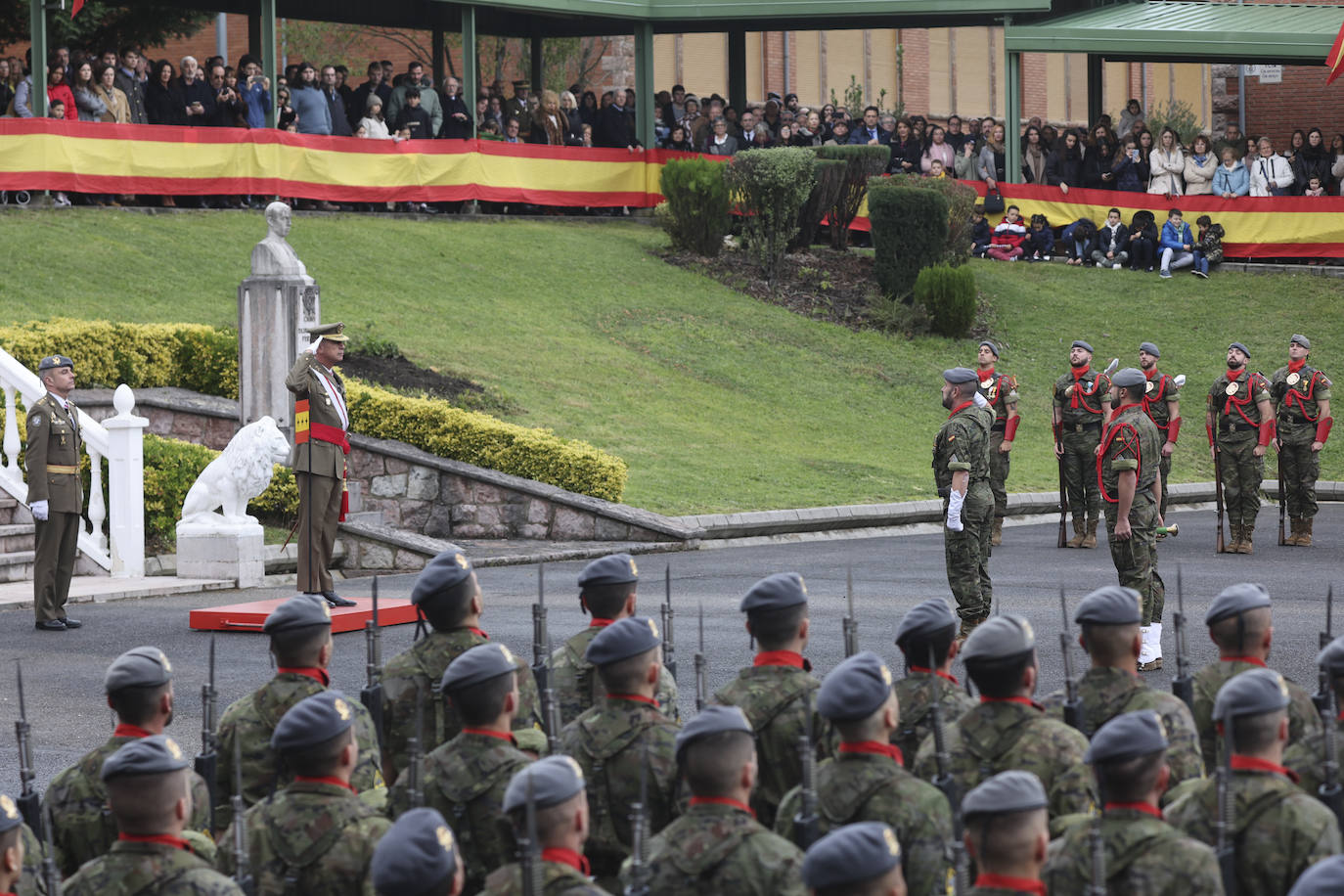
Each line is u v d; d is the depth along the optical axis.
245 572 36.50
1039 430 60.72
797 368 62.59
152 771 11.14
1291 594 33.97
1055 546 43.88
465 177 72.31
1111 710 14.38
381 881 9.70
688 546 42.31
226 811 15.10
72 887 11.20
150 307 53.69
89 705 24.59
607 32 86.12
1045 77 123.56
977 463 29.67
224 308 55.31
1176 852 10.49
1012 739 13.16
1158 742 10.62
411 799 12.81
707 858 10.91
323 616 15.28
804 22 82.38
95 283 54.47
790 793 12.42
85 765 13.77
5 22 76.50
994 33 122.06
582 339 60.81
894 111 111.50
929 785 11.99
